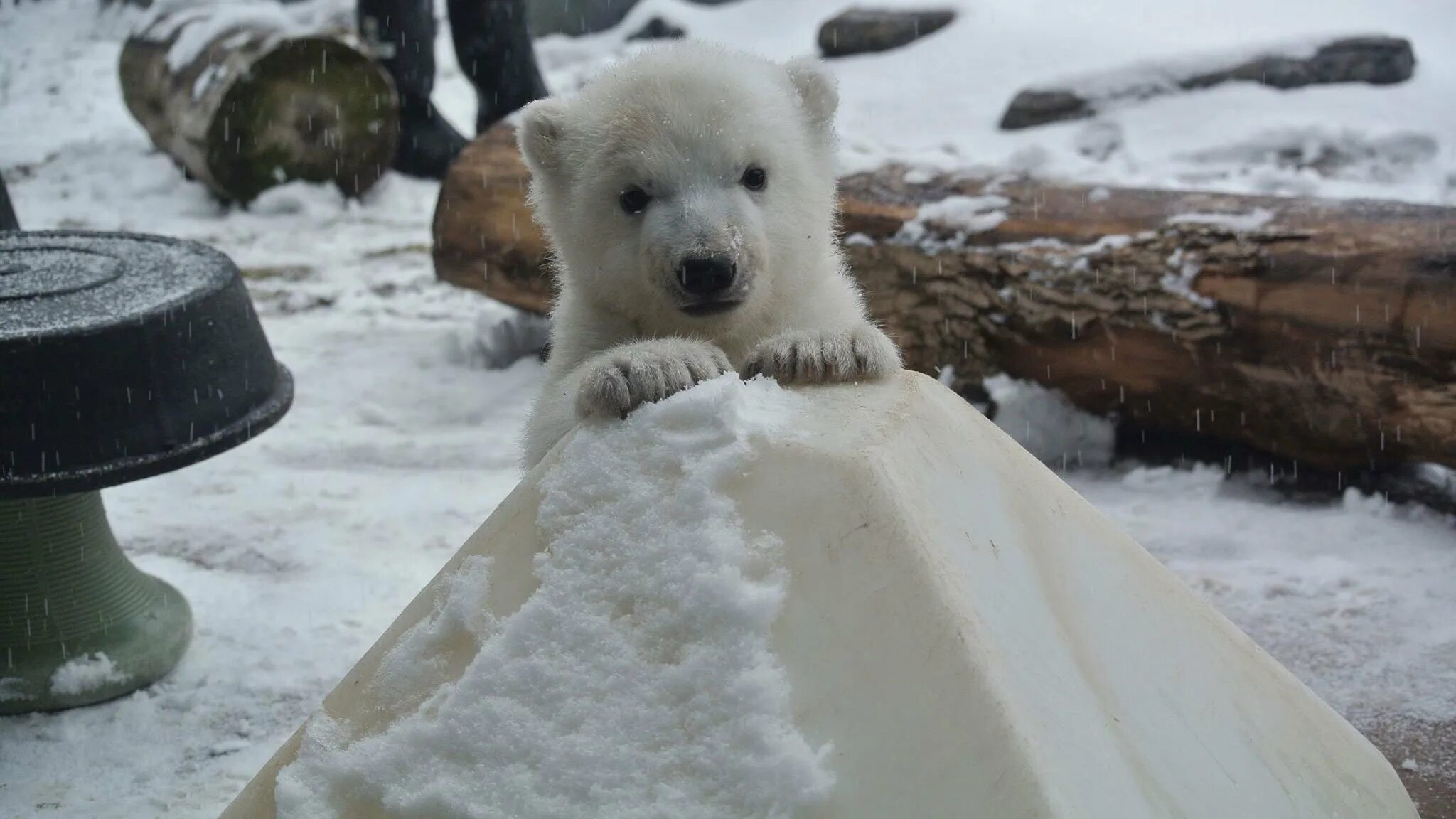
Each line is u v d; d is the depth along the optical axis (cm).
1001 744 57
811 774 58
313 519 147
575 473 66
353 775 64
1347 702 106
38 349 104
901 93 242
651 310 97
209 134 286
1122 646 69
